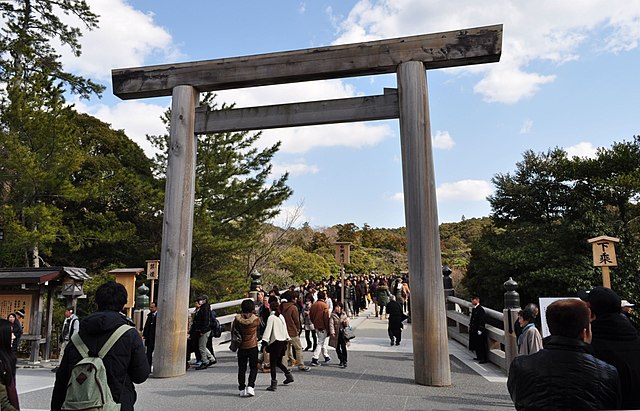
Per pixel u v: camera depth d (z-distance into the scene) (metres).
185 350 7.95
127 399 2.98
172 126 8.41
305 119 8.08
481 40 7.40
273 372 6.71
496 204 27.02
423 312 7.00
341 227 57.50
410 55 7.66
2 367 3.42
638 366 2.58
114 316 3.09
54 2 20.19
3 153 16.62
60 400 2.94
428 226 7.16
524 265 21.91
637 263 19.69
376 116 7.83
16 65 19.05
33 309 11.70
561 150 25.64
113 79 8.73
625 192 21.92
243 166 19.05
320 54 8.04
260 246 23.09
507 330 8.02
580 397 2.06
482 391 6.57
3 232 15.48
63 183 16.12
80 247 18.45
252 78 8.27
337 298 19.48
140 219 20.62
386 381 7.27
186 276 8.08
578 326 2.26
